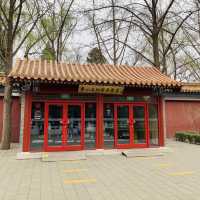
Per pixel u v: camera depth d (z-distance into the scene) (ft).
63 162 27.99
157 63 46.50
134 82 31.42
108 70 38.96
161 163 27.43
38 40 51.39
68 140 32.83
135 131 35.42
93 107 34.09
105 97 34.73
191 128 55.26
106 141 34.35
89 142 33.58
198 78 82.12
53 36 54.85
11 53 39.88
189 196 16.63
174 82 33.14
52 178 21.38
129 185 19.26
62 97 33.09
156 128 36.24
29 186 19.06
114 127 34.73
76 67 38.60
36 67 34.88
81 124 33.45
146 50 63.10
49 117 32.50
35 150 31.63
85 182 20.15
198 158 30.30
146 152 32.48
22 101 31.50
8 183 19.83
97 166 26.02
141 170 24.22
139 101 35.70
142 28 47.70
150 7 47.39
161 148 35.04
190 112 55.72
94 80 30.07
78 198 16.42
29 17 47.50
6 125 37.76
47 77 28.55
